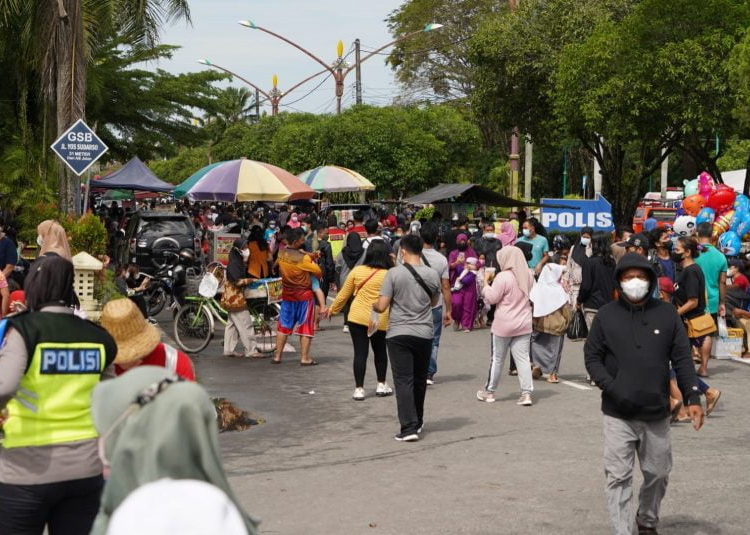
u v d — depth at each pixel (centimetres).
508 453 958
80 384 484
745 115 2714
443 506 777
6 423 479
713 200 2186
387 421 1116
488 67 3506
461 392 1288
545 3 3444
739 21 2852
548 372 1350
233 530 260
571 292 1630
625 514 661
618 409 661
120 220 4059
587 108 2925
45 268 493
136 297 1164
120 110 3444
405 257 1030
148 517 257
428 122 5441
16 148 2642
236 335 1602
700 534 712
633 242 1330
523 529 720
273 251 2600
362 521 737
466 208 3041
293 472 889
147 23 2236
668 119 2909
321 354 1619
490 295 1194
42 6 2159
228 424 1095
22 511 473
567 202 2627
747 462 916
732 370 1435
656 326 664
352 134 4906
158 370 348
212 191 1942
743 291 1614
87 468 480
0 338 485
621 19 3344
